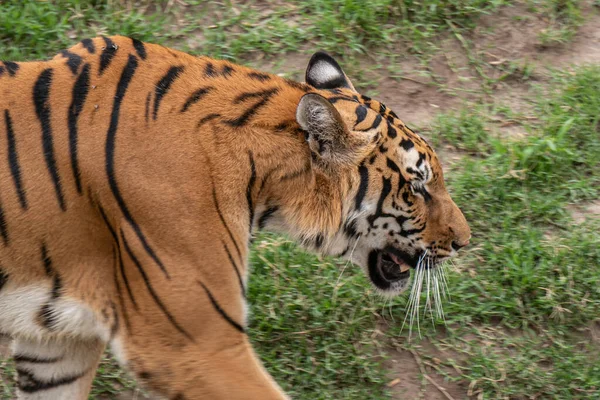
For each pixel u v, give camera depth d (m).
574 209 12.34
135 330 7.84
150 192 7.69
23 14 13.55
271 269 11.21
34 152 7.67
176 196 7.71
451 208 9.22
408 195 8.84
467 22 14.65
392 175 8.66
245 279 8.13
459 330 10.86
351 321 10.73
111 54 8.06
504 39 14.61
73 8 13.81
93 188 7.72
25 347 8.80
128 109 7.85
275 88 8.49
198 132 7.93
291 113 8.36
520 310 11.01
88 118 7.77
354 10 14.20
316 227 8.48
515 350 10.70
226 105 8.13
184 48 13.66
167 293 7.71
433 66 14.17
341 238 8.89
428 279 9.48
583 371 10.34
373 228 8.94
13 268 7.77
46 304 7.90
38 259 7.78
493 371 10.34
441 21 14.62
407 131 8.88
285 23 14.18
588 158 12.89
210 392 7.90
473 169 12.51
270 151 8.17
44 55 13.27
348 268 11.33
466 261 11.51
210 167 7.89
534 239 11.69
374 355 10.53
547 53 14.53
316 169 8.34
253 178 8.12
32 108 7.74
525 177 12.45
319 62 9.30
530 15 14.93
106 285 7.91
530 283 11.17
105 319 7.94
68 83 7.86
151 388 8.00
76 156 7.70
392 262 9.60
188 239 7.72
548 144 12.48
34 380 8.97
